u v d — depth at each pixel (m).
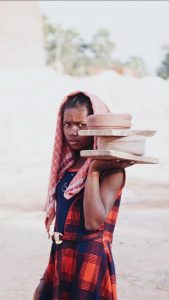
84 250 2.66
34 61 21.03
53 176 2.88
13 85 12.89
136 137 2.53
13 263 5.12
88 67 58.47
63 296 2.69
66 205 2.75
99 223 2.55
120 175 2.62
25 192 8.21
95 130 2.52
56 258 2.75
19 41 20.58
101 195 2.60
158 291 4.26
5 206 7.43
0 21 20.14
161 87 10.45
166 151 8.32
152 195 7.23
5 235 6.09
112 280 2.71
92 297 2.63
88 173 2.58
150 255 5.10
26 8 20.73
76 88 12.49
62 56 58.19
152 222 6.15
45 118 11.55
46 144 10.73
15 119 11.46
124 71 22.67
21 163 9.70
